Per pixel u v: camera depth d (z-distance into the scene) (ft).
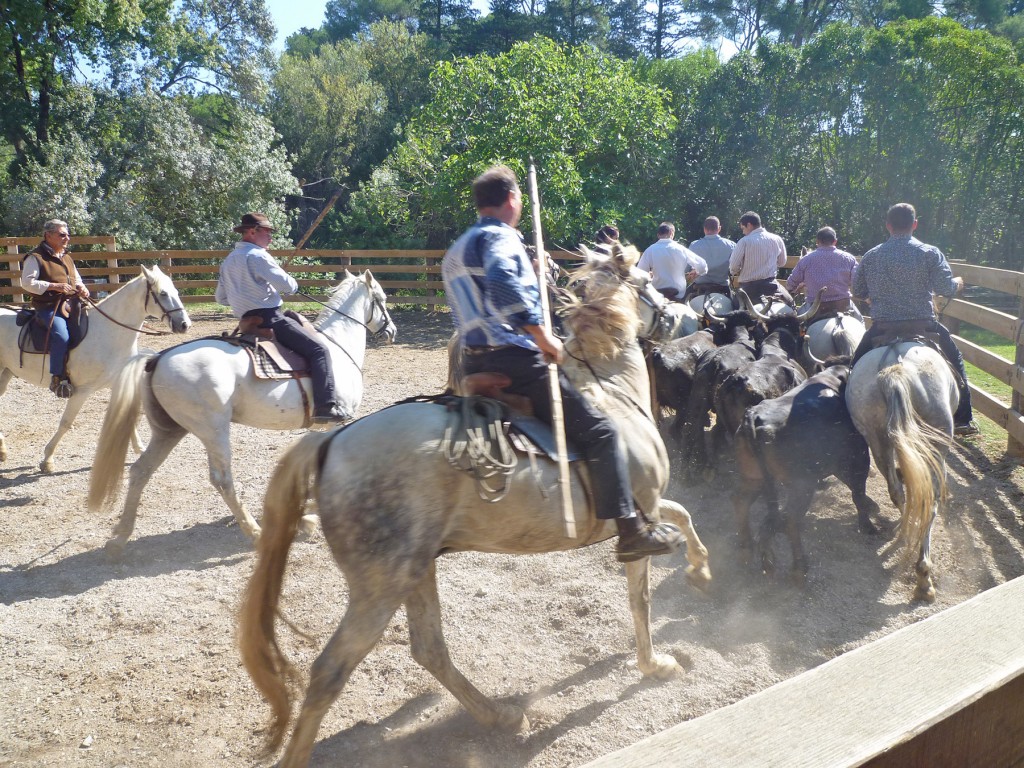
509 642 14.56
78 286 24.75
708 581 14.65
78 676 13.52
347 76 129.80
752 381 20.24
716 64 81.92
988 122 69.21
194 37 103.14
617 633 14.67
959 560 17.66
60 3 81.87
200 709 12.57
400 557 10.06
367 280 22.97
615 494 10.64
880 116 69.21
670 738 4.63
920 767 4.80
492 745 11.63
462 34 139.13
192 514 21.16
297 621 15.40
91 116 92.79
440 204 61.36
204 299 62.44
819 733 4.61
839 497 21.34
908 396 15.74
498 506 10.42
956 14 113.39
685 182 70.59
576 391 10.94
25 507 21.67
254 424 19.57
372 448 10.25
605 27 138.51
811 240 72.64
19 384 38.34
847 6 117.60
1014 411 24.73
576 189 56.34
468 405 10.55
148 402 18.29
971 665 5.21
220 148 96.27
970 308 29.60
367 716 12.43
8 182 88.74
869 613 15.47
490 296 10.25
